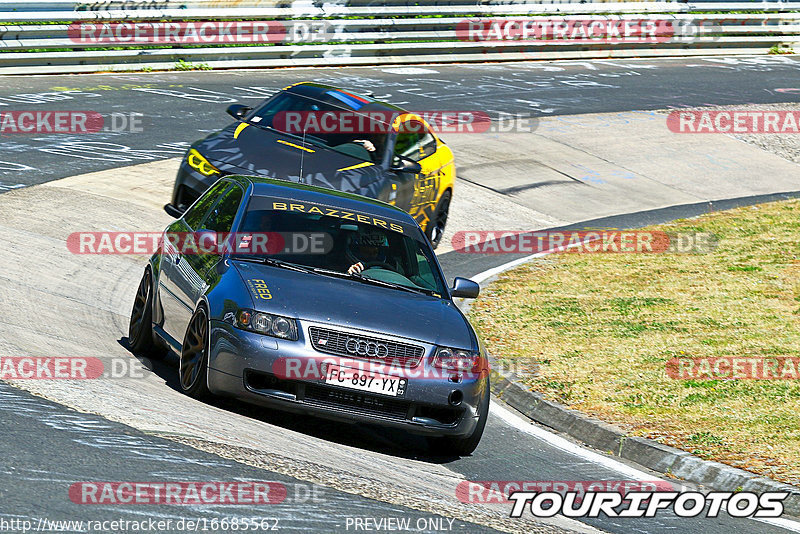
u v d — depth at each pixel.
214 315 22.94
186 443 19.22
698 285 44.81
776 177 74.00
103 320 30.62
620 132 78.12
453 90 83.50
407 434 26.08
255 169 38.34
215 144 40.06
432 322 24.19
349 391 22.48
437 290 26.59
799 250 52.00
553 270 46.84
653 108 86.88
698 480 25.17
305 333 22.47
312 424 24.67
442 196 48.00
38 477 16.12
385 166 41.72
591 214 59.75
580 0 108.81
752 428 28.00
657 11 112.00
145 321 27.48
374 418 22.80
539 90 88.38
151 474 17.17
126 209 44.50
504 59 100.81
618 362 33.66
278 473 18.58
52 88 64.50
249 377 22.34
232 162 38.66
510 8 100.50
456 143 68.31
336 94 45.09
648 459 26.27
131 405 21.31
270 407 22.77
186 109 63.91
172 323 25.81
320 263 25.58
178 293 25.78
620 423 28.09
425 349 23.22
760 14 119.25
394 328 23.27
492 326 37.25
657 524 21.22
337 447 22.42
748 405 29.91
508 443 26.56
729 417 28.83
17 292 30.45
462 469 23.56
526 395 30.39
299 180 38.16
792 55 123.31
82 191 45.66
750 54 120.19
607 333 37.03
